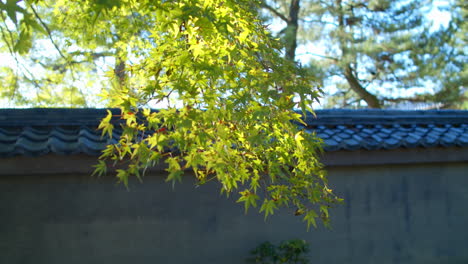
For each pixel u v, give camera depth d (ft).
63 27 20.39
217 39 9.56
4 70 23.75
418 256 18.42
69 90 25.12
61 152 13.73
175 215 16.24
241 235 16.72
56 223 15.31
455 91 47.29
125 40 18.21
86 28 18.45
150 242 15.92
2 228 14.94
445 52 47.85
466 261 18.81
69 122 15.19
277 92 9.34
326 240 17.56
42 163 14.16
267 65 9.91
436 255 18.62
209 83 9.66
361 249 17.87
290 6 46.83
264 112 9.09
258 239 16.85
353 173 18.08
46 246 15.16
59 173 15.29
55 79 25.29
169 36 10.09
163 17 8.96
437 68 46.83
